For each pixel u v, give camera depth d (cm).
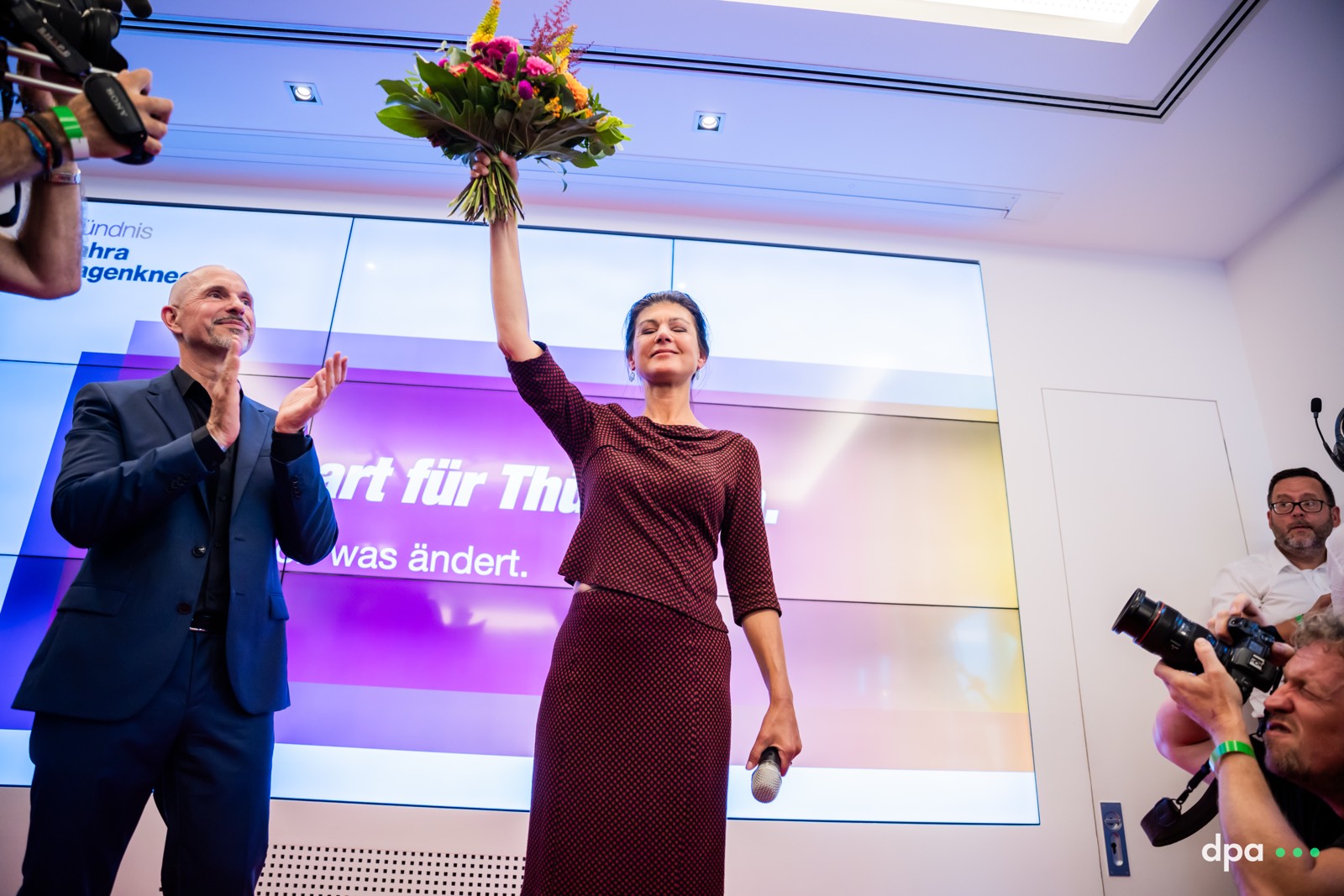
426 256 335
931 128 308
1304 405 332
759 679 285
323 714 272
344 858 257
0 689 266
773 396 328
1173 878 277
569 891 124
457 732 273
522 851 261
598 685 134
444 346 321
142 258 325
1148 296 365
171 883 164
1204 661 125
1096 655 304
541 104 161
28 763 260
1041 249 369
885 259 355
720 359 331
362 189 348
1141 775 289
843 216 357
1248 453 343
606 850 126
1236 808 114
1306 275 333
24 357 305
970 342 346
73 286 142
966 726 289
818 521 311
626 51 280
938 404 334
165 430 188
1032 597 309
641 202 352
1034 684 297
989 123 305
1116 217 351
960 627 302
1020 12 270
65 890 152
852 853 269
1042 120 303
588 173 335
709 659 139
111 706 159
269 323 320
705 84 292
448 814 263
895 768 282
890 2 267
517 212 167
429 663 281
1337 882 107
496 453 309
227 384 174
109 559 172
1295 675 119
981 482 324
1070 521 323
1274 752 120
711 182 340
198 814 163
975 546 314
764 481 314
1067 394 343
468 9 266
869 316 345
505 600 291
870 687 291
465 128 164
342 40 279
